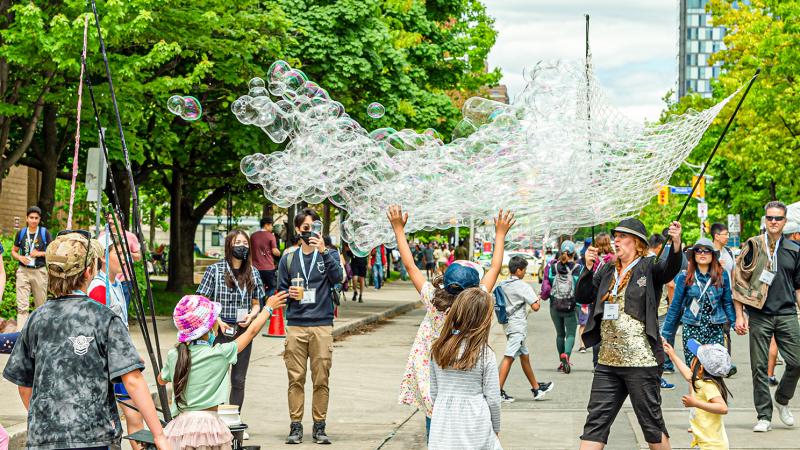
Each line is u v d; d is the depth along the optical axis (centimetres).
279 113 999
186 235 3119
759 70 645
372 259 3991
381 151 917
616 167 746
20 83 1780
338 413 1077
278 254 1945
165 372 585
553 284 1451
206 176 2867
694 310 1049
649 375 663
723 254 1278
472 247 2652
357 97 2578
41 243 1525
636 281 671
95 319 459
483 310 557
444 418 557
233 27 2127
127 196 2542
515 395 1237
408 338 2006
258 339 1775
